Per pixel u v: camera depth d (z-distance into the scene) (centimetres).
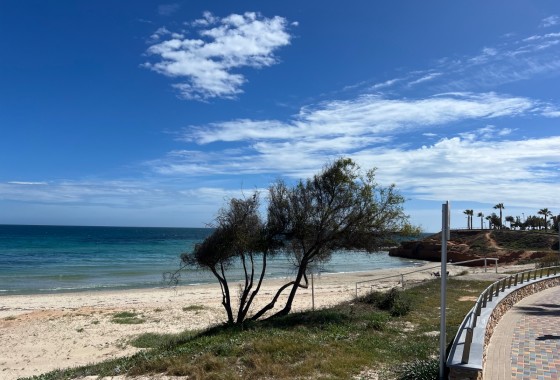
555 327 1222
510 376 805
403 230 1694
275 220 1709
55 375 1199
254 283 4131
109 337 2083
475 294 2084
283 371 859
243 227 1639
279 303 2850
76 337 2094
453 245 8244
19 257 7175
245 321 1595
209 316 2527
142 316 2556
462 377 689
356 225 1675
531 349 988
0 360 1748
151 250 8900
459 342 820
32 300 3209
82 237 13825
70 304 3033
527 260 5781
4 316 2619
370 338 1185
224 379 843
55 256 7444
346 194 1678
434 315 1578
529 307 1569
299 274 1758
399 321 1485
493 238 8906
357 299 1875
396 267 6812
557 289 2123
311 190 1712
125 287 4050
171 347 1254
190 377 872
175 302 3058
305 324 1389
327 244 1733
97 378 978
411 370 839
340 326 1355
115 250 8850
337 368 886
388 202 1688
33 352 1855
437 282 2517
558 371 833
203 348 1081
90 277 4828
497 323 1274
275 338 1109
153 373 938
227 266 1734
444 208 752
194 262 1723
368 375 859
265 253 1742
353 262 7981
